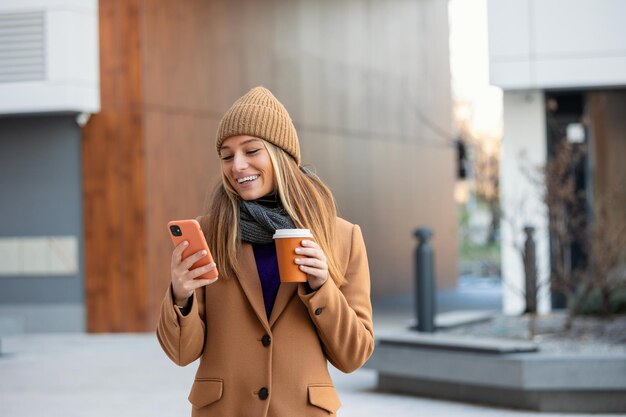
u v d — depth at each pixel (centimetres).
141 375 1002
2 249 1461
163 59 1464
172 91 1481
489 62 1282
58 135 1448
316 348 279
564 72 1263
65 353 1198
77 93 1401
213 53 1568
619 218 1271
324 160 1894
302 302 278
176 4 1489
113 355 1174
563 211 1009
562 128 1343
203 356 281
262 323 274
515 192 1330
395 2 2241
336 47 1956
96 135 1439
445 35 2594
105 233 1438
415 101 2361
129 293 1432
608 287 994
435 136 2512
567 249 1273
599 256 985
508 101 1342
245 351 275
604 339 867
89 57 1420
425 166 2439
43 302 1452
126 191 1436
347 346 277
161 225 1455
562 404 743
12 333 1393
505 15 1274
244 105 280
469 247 3259
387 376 868
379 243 2144
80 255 1445
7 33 1404
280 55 1752
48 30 1395
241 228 281
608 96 1334
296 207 281
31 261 1453
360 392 862
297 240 259
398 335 856
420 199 2403
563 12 1262
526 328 960
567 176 1279
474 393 796
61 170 1448
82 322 1441
